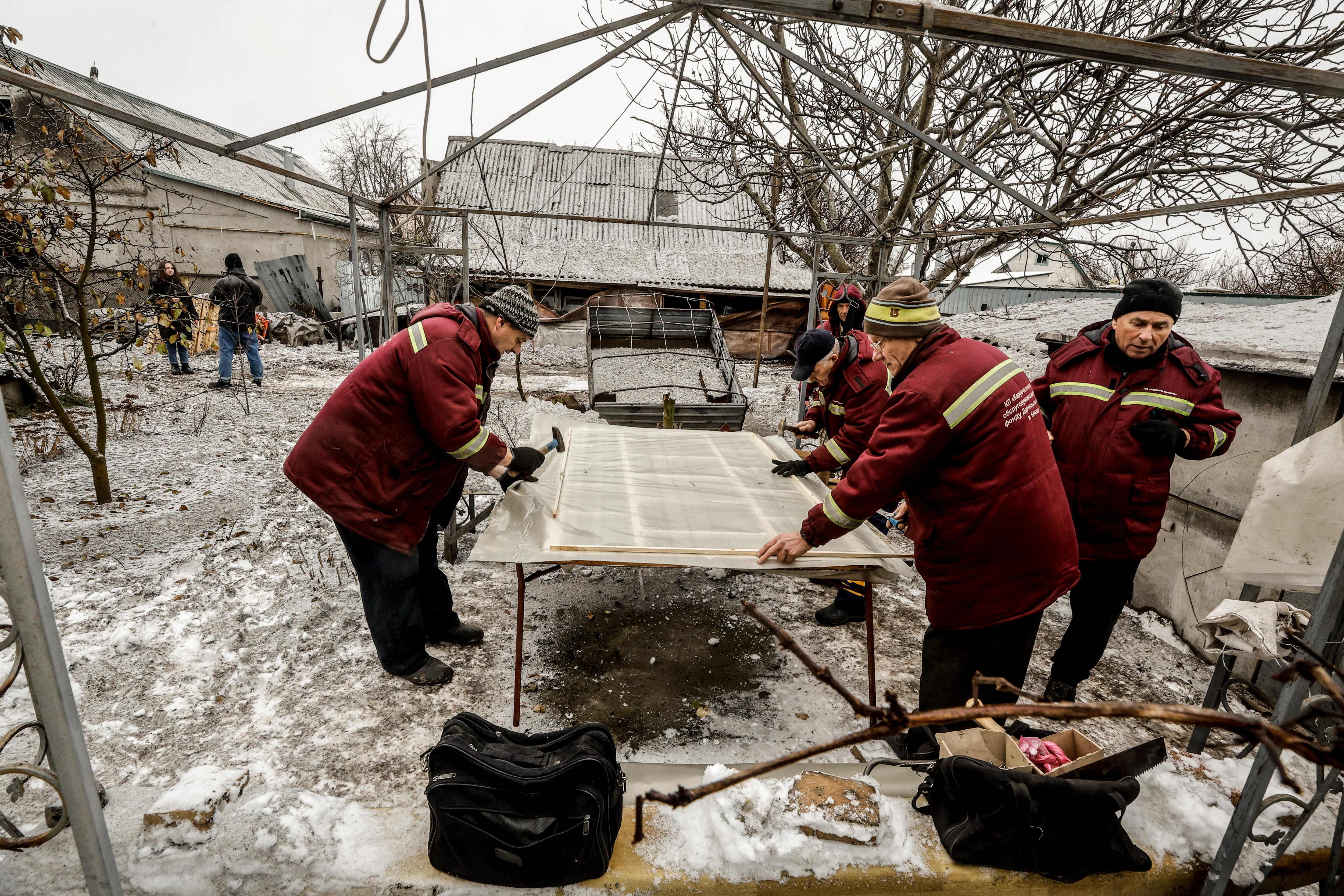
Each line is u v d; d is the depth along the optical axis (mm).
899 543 4348
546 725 2477
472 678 2754
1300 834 1741
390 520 2416
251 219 16578
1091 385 2393
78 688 2553
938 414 1772
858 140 6000
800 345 3121
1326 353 2021
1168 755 1989
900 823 1694
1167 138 4543
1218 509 3076
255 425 6578
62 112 3768
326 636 2998
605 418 5348
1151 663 3125
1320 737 1518
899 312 1887
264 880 1541
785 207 8719
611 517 2561
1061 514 1873
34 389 6379
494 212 4258
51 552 3580
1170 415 2287
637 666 2896
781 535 2195
